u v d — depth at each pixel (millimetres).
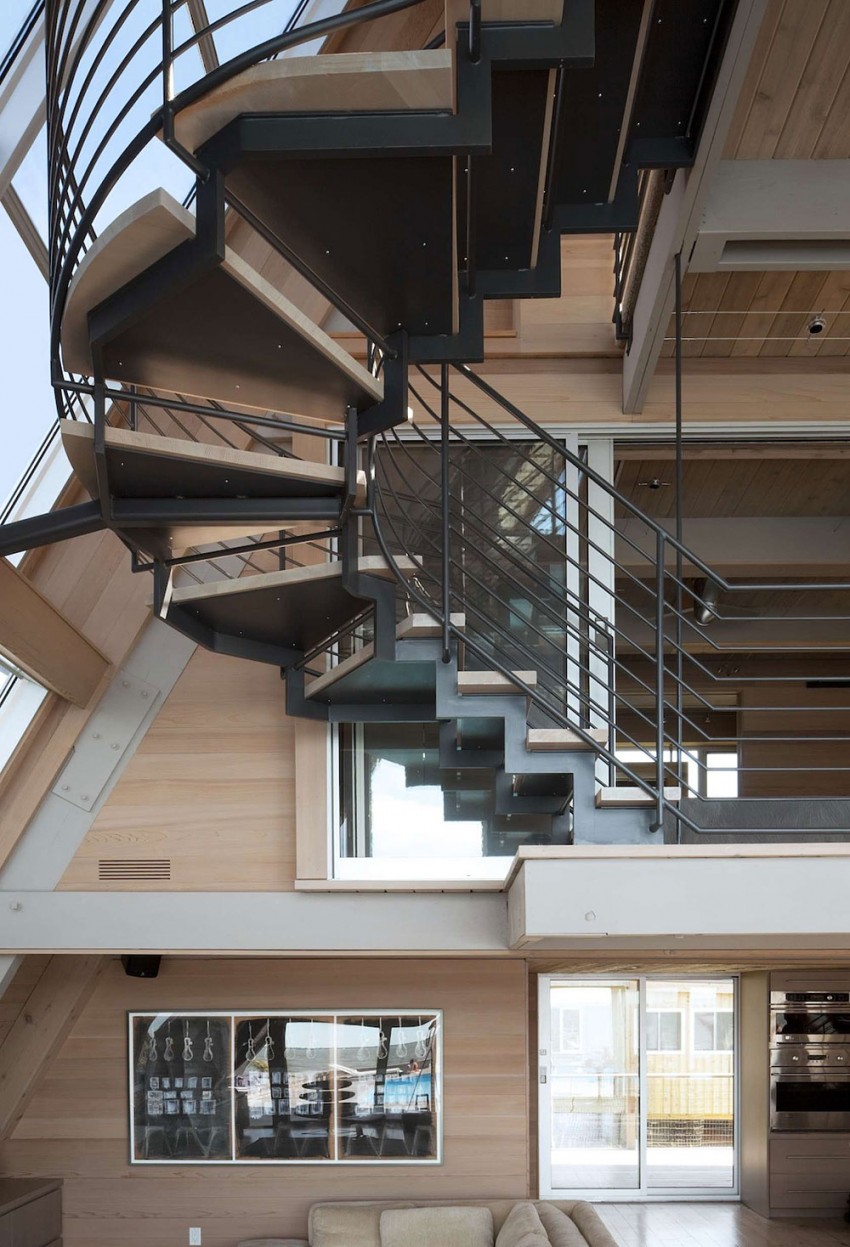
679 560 3912
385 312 3059
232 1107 5688
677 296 3994
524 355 4883
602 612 4789
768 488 6844
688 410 4859
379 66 2203
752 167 3881
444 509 3771
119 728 4711
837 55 3492
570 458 3963
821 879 3422
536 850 3484
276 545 3664
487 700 3822
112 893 4633
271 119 2312
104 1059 5734
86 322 2623
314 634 4242
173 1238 5602
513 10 2316
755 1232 7520
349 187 2492
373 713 4535
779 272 4297
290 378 2918
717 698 9234
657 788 3686
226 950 4602
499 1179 5609
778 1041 8141
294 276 4773
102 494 2980
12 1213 5000
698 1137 9016
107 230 2318
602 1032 8797
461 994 5734
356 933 4578
